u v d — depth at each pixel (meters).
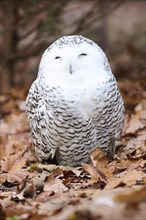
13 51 15.15
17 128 11.45
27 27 15.30
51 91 7.59
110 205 5.18
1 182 7.36
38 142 8.15
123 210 5.08
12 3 14.55
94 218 5.04
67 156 8.00
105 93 7.57
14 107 13.38
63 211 5.22
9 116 12.27
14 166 8.36
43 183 6.50
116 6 15.60
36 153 8.42
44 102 7.73
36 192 6.46
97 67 7.62
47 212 5.51
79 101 7.53
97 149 7.68
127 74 16.31
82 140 7.79
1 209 5.79
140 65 16.70
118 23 18.72
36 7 14.39
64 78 7.55
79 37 7.71
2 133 11.23
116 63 17.09
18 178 7.38
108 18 18.61
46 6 14.32
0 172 8.28
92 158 7.64
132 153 8.47
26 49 15.09
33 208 5.73
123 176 6.50
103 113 7.66
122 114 7.95
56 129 7.71
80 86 7.53
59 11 14.50
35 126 8.05
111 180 6.56
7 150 9.90
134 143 9.11
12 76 15.44
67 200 5.78
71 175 7.34
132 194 5.12
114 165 7.68
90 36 18.16
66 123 7.63
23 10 14.62
